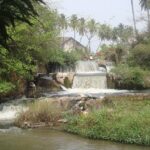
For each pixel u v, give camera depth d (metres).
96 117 17.33
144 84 39.75
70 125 18.39
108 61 51.09
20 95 29.64
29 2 4.10
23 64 28.00
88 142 15.89
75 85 38.66
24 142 16.12
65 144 15.61
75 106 21.64
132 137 15.41
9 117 23.86
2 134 18.03
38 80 33.88
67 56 43.41
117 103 20.44
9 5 4.05
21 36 26.80
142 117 16.58
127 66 41.69
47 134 17.84
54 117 19.92
